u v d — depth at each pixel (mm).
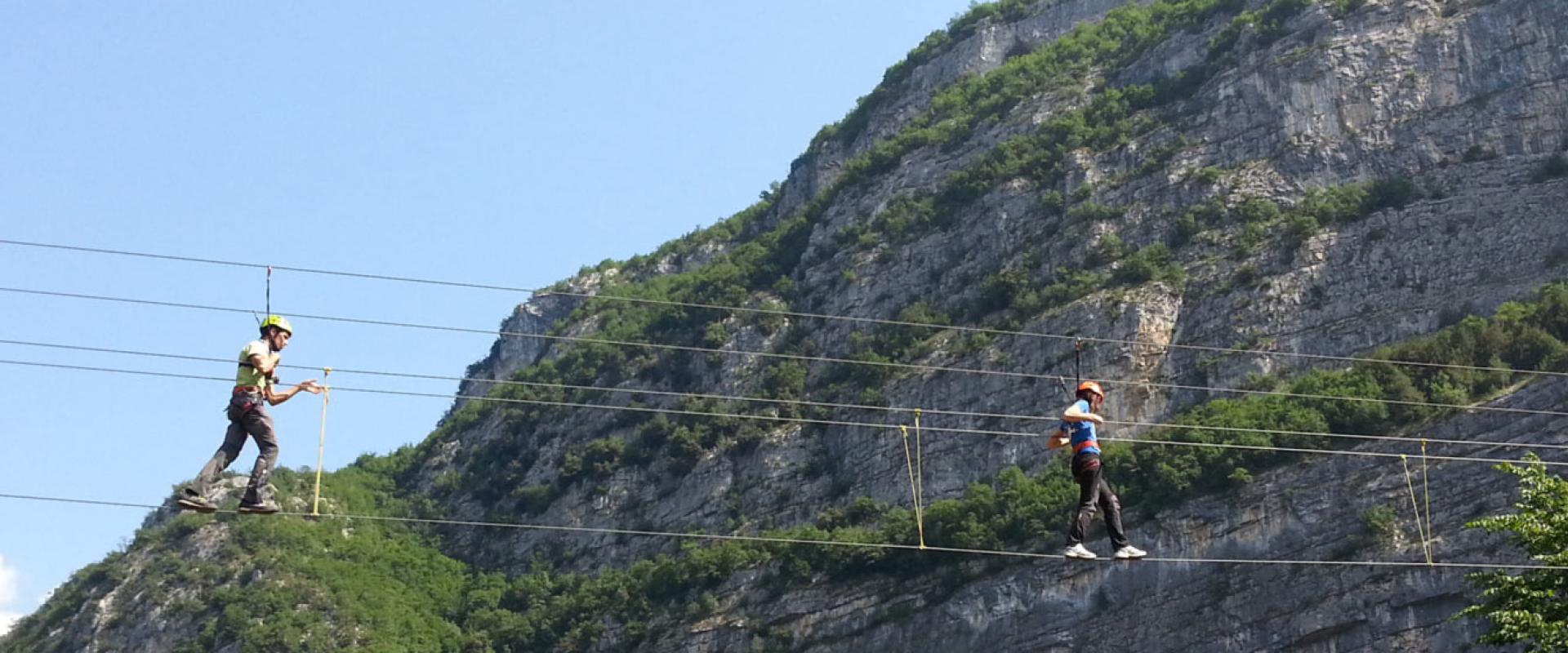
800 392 134875
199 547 132125
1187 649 90250
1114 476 100375
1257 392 90688
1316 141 122000
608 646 114625
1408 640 83188
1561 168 111688
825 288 145125
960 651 98625
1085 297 119125
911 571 105250
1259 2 139000
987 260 133125
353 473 158875
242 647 118812
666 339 152875
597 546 132875
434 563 138000
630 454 138375
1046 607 97062
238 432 31281
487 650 120750
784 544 112938
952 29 183500
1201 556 93188
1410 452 91062
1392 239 111312
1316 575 88062
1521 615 33031
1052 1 179125
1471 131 116688
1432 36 122438
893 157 156375
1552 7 119250
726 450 131125
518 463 149000
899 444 120938
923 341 129375
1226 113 128250
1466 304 106062
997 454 114750
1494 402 90688
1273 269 112938
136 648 122875
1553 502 35031
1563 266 105250
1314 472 92750
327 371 35125
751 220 194125
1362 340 107125
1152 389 110938
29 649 127250
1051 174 135000
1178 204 124000
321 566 131250
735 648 107625
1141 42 150125
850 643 103375
